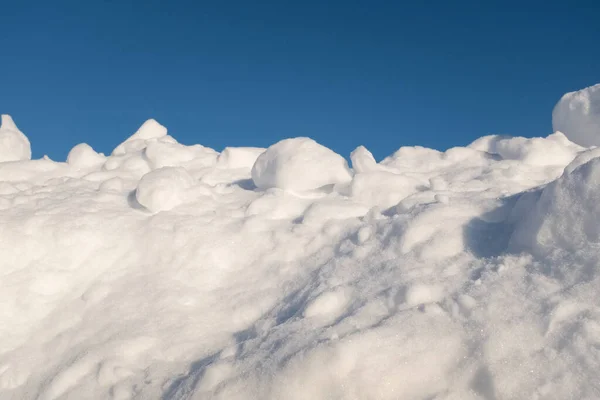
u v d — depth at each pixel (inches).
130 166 275.3
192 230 194.4
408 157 265.0
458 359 102.9
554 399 88.1
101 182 251.4
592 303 100.0
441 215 155.6
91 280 180.9
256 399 105.7
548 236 122.5
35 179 270.5
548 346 96.4
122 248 191.3
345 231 178.9
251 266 178.2
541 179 203.6
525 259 124.0
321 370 103.8
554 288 108.2
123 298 168.6
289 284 162.1
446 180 221.1
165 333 149.7
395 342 107.7
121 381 132.9
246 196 229.3
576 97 256.5
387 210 192.9
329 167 214.4
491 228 149.4
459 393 97.1
